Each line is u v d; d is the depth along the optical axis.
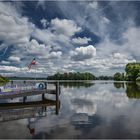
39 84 30.92
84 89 59.09
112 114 20.72
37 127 15.61
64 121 17.58
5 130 14.88
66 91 51.47
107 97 36.59
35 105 26.86
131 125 16.22
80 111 22.59
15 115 20.27
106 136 13.48
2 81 108.00
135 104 27.48
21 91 28.80
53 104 28.00
